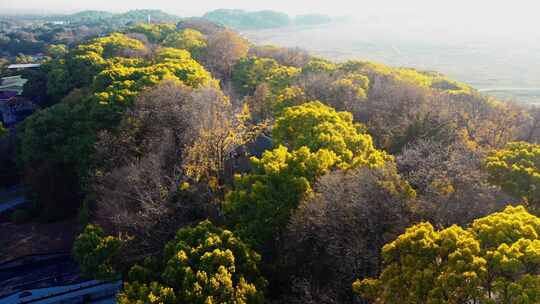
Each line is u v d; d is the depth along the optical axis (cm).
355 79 7281
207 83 6856
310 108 5425
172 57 9062
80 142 6038
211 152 4962
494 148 5028
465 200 3381
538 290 2073
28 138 6550
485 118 6012
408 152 4444
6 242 5856
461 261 2333
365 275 3139
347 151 4403
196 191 4456
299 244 3516
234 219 3938
